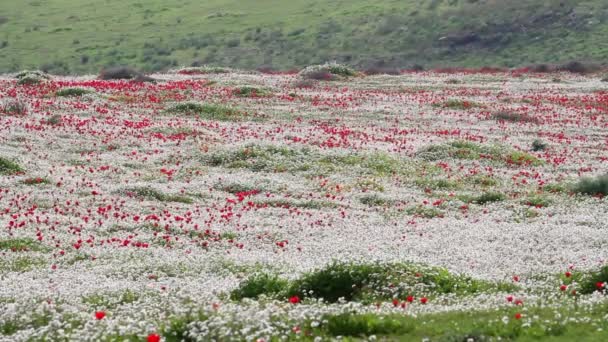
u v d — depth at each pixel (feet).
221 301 98.07
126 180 209.26
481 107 353.72
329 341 76.13
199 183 208.23
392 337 78.79
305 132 282.97
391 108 349.61
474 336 74.84
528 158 245.04
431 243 148.97
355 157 237.86
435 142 267.18
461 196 200.13
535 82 452.35
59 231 157.17
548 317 84.99
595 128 308.40
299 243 151.64
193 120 305.53
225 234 158.81
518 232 158.30
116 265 131.85
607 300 92.48
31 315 89.40
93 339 76.54
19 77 424.05
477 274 119.75
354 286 105.19
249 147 242.99
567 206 188.24
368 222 172.35
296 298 86.02
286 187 205.36
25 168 212.43
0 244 144.36
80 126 278.87
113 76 456.86
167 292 106.11
